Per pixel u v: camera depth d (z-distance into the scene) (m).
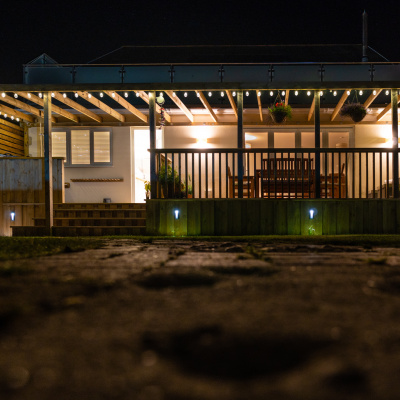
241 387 0.98
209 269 2.54
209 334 1.31
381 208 7.55
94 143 12.67
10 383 1.00
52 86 8.22
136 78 9.70
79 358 1.14
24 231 8.35
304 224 7.54
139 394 0.94
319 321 1.41
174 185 8.13
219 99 11.97
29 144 12.81
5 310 1.56
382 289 1.95
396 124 7.91
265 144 13.42
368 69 9.35
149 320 1.45
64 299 1.76
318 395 0.92
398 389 0.94
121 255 3.50
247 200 7.57
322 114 12.32
